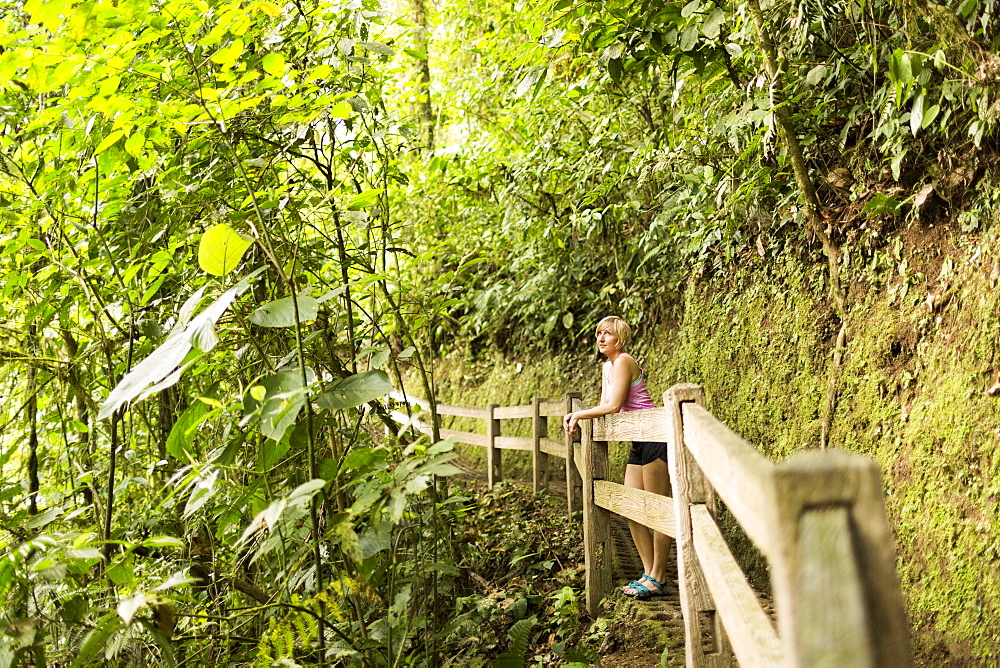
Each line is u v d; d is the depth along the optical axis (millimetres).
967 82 3533
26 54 2307
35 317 3082
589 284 8805
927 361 3900
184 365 2080
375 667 2857
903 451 3846
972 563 3123
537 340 10062
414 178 8328
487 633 3895
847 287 4703
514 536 5465
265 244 2400
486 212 9117
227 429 2535
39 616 2207
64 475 3451
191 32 2529
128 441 3314
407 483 2000
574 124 7613
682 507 2281
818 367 4875
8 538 2434
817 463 750
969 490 3293
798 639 729
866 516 734
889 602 724
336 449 2822
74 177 3184
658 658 3287
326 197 2916
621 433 3611
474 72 8719
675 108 5645
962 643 3047
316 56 3365
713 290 6605
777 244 5656
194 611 2807
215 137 3023
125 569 2148
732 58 5004
